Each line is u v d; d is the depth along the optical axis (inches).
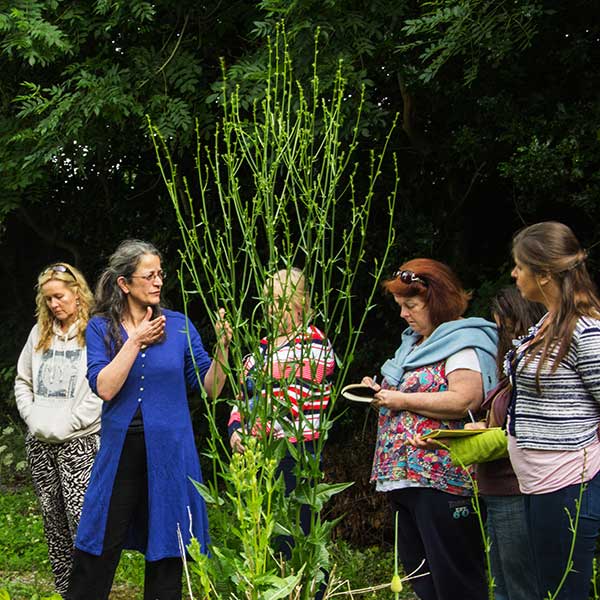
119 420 145.9
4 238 417.1
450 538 139.3
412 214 297.9
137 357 146.8
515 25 215.5
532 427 112.1
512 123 249.8
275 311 101.6
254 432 111.0
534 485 112.3
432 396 140.6
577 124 234.4
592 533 110.1
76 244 407.5
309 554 98.7
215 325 104.9
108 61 273.1
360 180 298.7
